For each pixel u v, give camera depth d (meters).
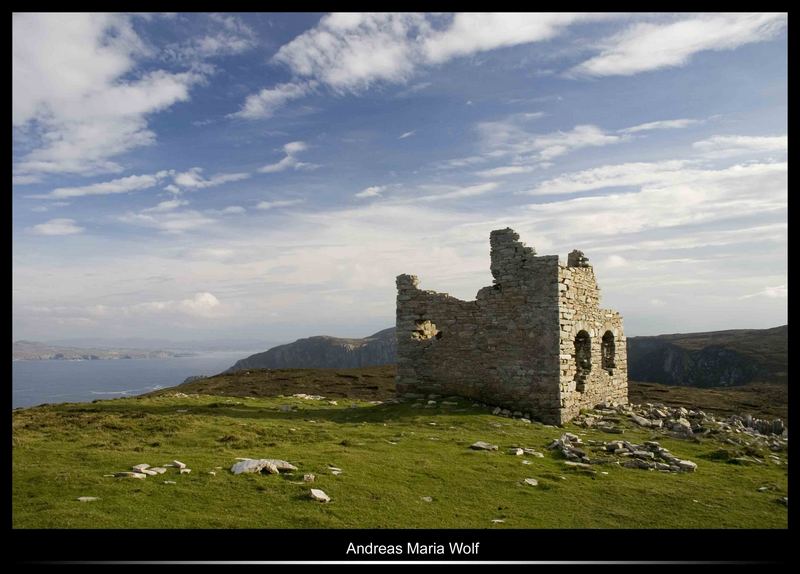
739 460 22.09
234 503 14.14
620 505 16.23
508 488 17.08
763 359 107.25
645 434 26.95
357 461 18.75
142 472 15.86
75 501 13.47
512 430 25.91
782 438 28.17
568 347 30.33
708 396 51.41
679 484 18.47
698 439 25.92
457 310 33.16
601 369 34.22
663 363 130.38
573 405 30.44
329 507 14.37
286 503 14.41
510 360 30.94
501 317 31.48
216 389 49.12
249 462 16.95
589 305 33.09
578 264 33.91
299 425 26.17
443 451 21.28
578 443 23.39
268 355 195.25
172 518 12.90
